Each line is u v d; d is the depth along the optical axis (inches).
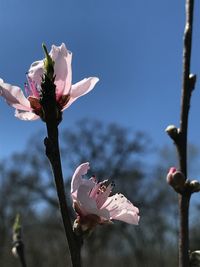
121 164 78.2
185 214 4.2
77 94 4.9
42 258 83.2
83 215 4.7
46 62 4.4
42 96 4.3
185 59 4.4
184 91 4.3
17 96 4.9
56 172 4.2
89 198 4.8
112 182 5.1
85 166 5.0
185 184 4.2
